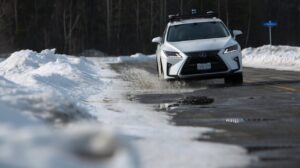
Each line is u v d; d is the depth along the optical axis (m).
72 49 136.38
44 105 11.73
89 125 5.61
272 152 10.38
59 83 26.45
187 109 18.17
